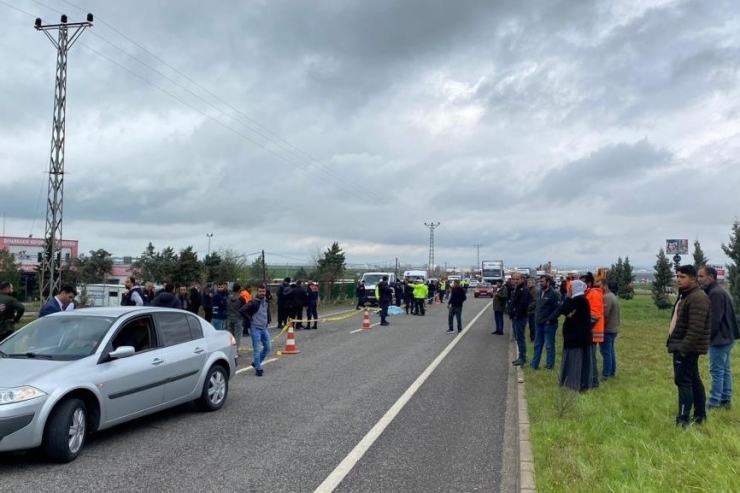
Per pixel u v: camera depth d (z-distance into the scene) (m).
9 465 6.06
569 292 9.55
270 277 56.97
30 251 64.69
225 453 6.48
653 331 20.02
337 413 8.42
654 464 5.74
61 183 29.09
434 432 7.42
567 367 9.45
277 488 5.41
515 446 6.82
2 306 9.66
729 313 7.93
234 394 9.80
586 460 5.89
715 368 7.94
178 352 7.95
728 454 5.95
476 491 5.38
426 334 20.19
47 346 6.98
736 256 24.36
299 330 21.47
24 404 5.82
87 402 6.59
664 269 36.00
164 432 7.38
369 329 22.02
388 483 5.57
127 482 5.55
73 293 10.62
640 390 9.30
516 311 13.08
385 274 38.59
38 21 28.69
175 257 52.94
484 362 13.65
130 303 13.62
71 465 6.06
